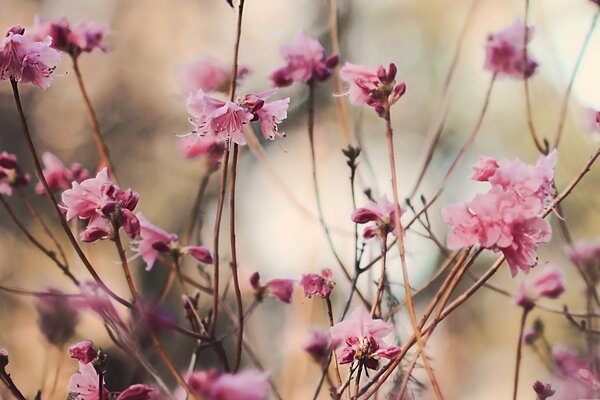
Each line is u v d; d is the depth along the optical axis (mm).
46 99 2812
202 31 3154
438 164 3168
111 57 3039
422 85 3496
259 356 1699
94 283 1416
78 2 3033
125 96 3016
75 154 2818
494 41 1562
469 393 2758
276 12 3082
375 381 1333
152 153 2951
